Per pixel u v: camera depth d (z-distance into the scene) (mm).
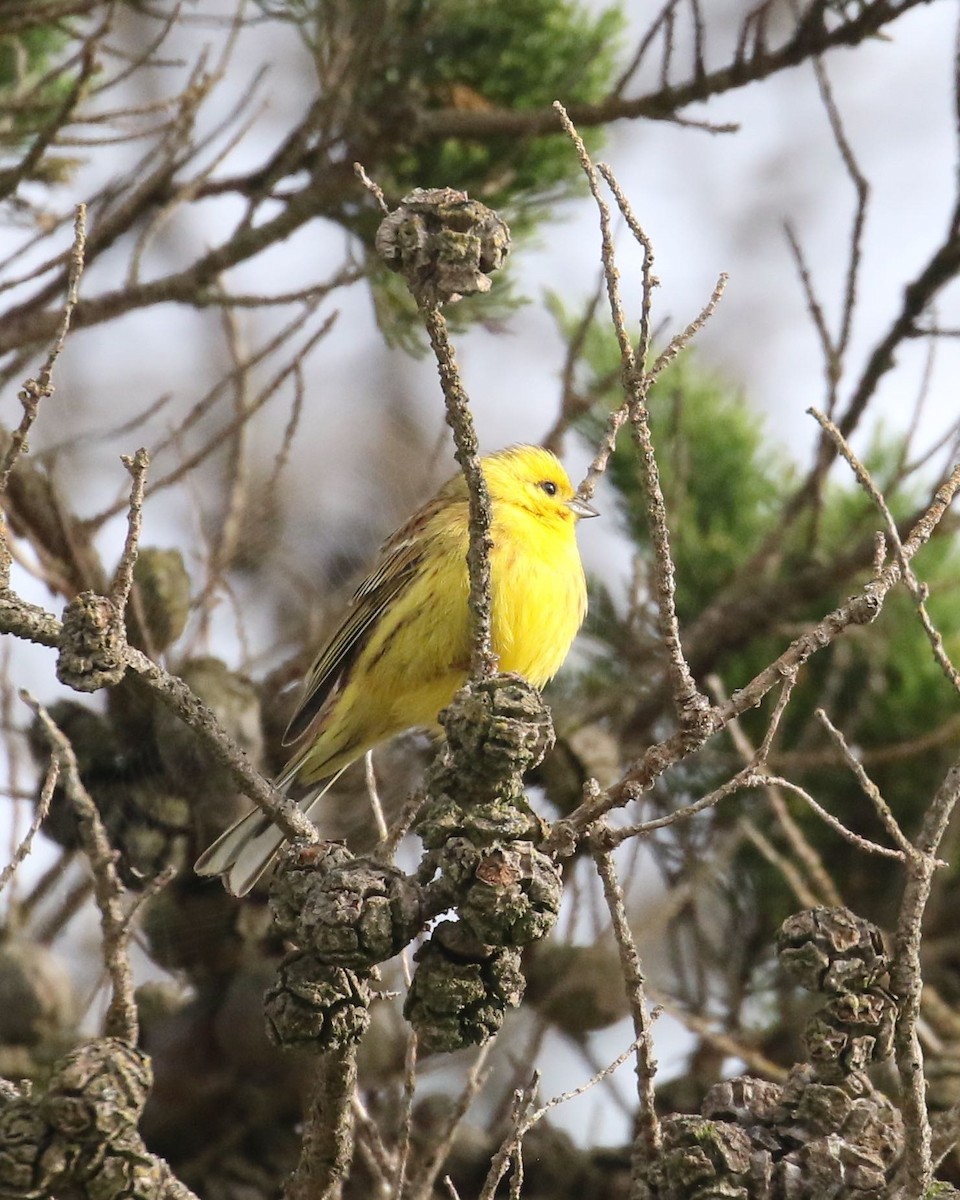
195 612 12273
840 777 12391
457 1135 11383
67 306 6488
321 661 11328
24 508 11008
